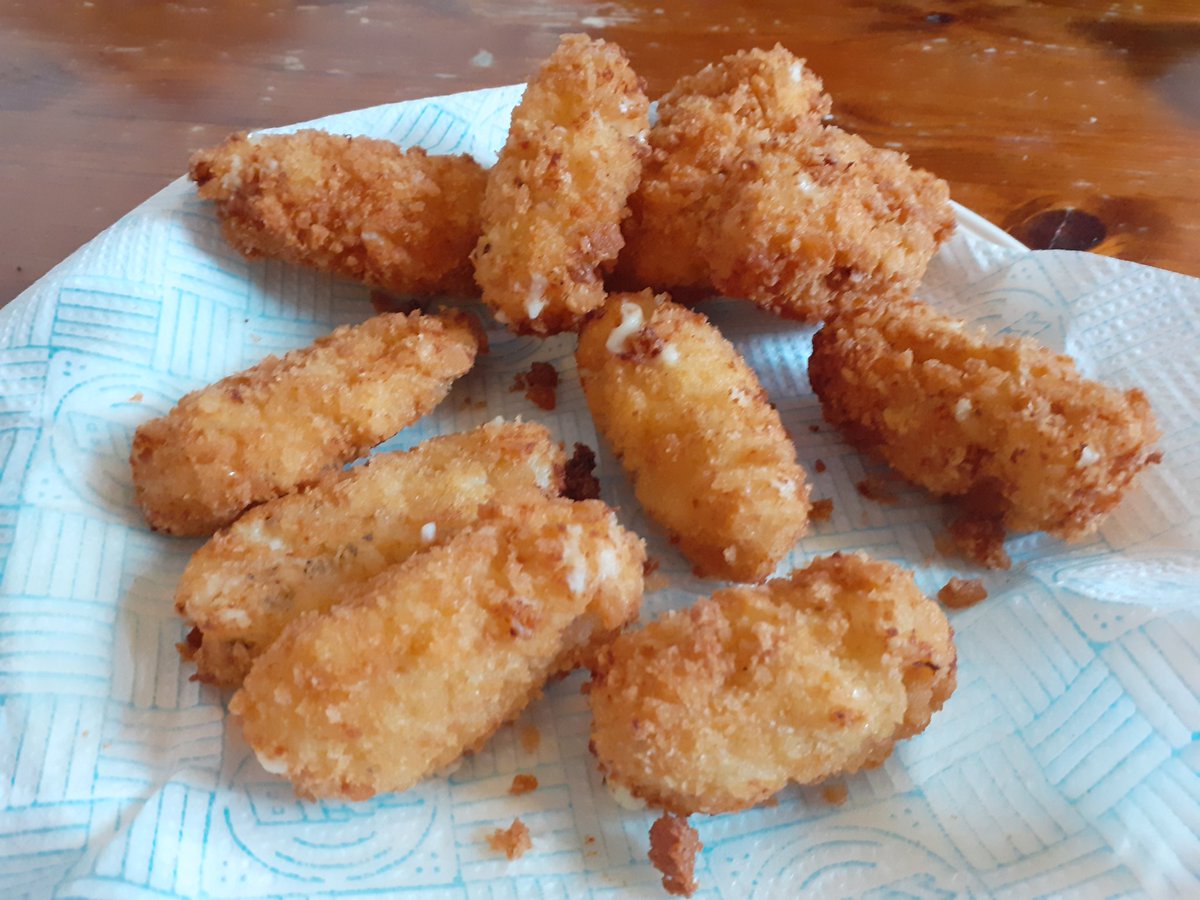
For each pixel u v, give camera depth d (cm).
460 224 21
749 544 17
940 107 27
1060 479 17
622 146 20
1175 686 15
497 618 15
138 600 16
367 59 29
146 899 13
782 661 15
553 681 17
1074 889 14
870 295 20
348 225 21
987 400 18
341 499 17
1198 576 16
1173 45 29
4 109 26
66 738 14
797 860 15
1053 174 25
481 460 18
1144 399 18
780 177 19
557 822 15
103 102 27
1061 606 17
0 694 14
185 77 28
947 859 14
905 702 15
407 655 14
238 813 14
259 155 21
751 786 14
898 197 20
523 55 29
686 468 18
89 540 17
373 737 14
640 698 14
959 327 19
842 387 20
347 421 18
